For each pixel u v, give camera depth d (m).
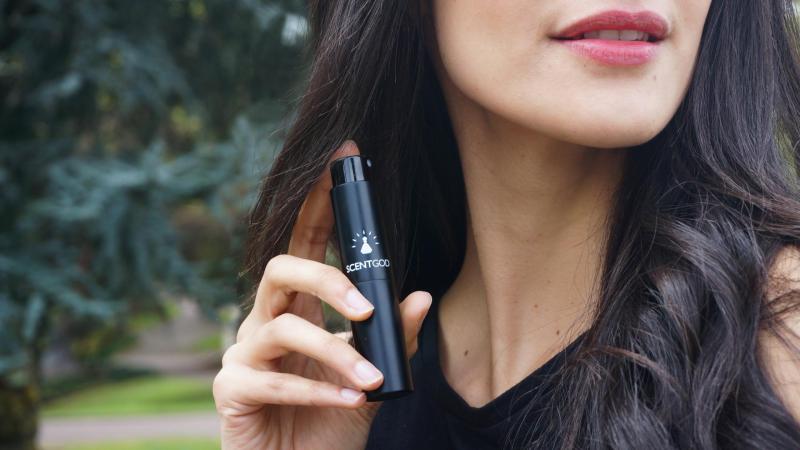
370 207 0.93
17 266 3.74
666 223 0.83
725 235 0.80
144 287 3.93
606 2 0.78
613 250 0.88
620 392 0.77
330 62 1.03
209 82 4.11
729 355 0.72
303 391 0.95
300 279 0.94
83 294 4.02
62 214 3.66
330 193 0.96
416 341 0.96
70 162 3.88
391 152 1.10
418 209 1.19
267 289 0.99
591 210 0.94
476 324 1.05
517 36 0.83
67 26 3.84
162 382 14.52
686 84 0.83
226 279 3.93
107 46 3.83
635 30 0.80
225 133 4.23
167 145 4.46
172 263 3.90
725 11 0.88
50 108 3.92
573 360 0.82
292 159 1.06
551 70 0.81
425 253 1.20
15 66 4.02
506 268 0.99
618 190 0.91
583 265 0.94
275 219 1.06
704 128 0.86
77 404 12.02
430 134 1.16
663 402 0.74
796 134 0.96
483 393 1.00
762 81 0.88
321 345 0.91
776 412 0.68
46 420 10.37
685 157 0.87
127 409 11.41
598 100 0.79
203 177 3.70
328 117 1.04
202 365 16.69
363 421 1.08
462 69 0.90
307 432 1.08
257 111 3.76
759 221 0.80
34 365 4.31
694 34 0.83
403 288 1.20
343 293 0.90
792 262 0.76
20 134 4.03
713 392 0.71
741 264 0.76
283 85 3.76
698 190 0.84
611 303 0.83
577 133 0.80
